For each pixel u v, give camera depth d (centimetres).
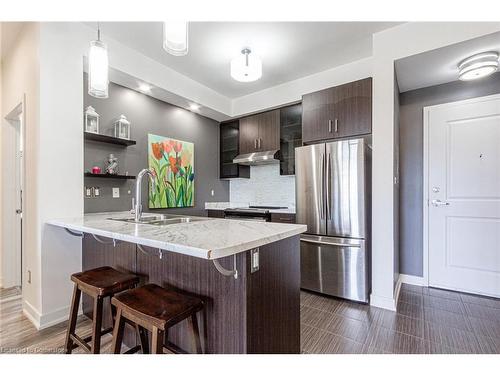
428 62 248
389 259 246
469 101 280
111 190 299
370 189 286
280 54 294
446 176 292
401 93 321
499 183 265
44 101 211
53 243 216
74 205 229
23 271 237
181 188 385
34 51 218
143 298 133
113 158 293
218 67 324
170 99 353
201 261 143
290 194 417
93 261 220
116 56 266
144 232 143
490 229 270
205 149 434
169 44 161
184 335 150
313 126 329
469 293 278
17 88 253
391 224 246
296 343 163
